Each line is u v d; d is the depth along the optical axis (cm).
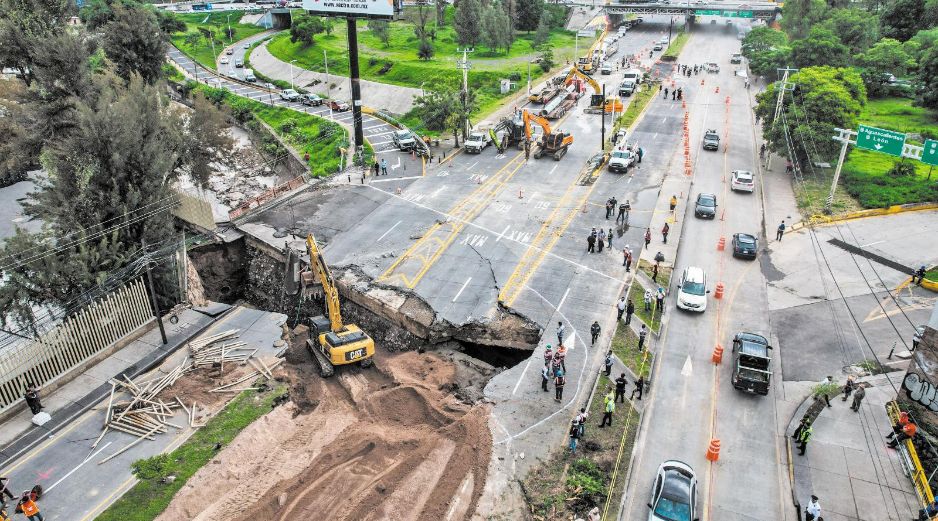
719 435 3105
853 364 3619
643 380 3444
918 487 2750
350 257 4772
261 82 11962
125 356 3619
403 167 6738
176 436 3042
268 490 2758
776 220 5447
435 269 4603
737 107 8769
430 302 4188
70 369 3409
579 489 2720
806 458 2952
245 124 9469
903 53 8894
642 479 2836
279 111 9600
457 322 4003
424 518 2575
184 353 3709
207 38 14925
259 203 5797
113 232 4131
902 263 4631
